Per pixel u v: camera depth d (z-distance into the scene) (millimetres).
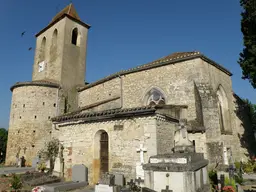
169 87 16016
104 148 12141
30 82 21406
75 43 28078
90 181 12000
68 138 13711
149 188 8102
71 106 23797
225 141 16312
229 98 18828
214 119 13766
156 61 18109
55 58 25422
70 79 24734
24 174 13195
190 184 7449
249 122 21531
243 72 17938
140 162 10258
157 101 16609
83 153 12719
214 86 16375
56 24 27109
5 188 10273
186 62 15750
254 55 16750
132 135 10930
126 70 18734
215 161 12688
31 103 20969
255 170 16953
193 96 14781
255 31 17172
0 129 41531
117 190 8742
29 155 19922
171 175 7848
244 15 17984
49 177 12547
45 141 20547
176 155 8234
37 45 29312
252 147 20609
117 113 11500
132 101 17828
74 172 12281
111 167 11250
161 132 10711
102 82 20922
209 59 16062
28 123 20547
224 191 9242
